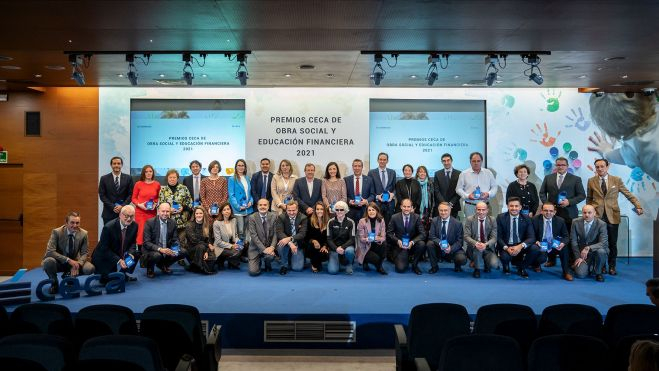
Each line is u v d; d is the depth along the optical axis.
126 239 7.43
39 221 10.04
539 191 9.91
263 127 10.23
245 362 5.59
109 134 10.11
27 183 10.03
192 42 6.45
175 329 4.31
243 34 6.08
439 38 6.27
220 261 8.60
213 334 4.70
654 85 9.52
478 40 6.38
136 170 10.18
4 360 3.20
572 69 8.12
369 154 10.31
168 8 5.14
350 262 8.12
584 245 7.91
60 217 10.05
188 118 10.22
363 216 8.93
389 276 8.02
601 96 10.42
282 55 7.24
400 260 8.23
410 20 5.55
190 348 4.34
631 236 10.45
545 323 4.27
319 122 10.26
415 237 8.30
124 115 10.13
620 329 4.14
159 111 10.20
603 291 7.08
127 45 6.59
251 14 5.33
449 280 7.72
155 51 6.92
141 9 5.17
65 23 5.64
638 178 10.42
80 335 4.27
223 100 10.23
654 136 10.38
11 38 6.23
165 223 8.03
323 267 8.71
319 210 8.23
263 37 6.20
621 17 5.46
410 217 8.34
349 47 6.72
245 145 10.23
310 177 8.98
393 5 5.07
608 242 8.52
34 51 6.88
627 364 3.37
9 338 3.25
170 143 10.21
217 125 10.23
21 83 9.20
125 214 7.20
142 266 8.08
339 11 5.26
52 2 4.98
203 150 10.23
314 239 8.26
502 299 6.57
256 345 5.86
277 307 6.15
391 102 10.36
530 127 10.45
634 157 10.41
